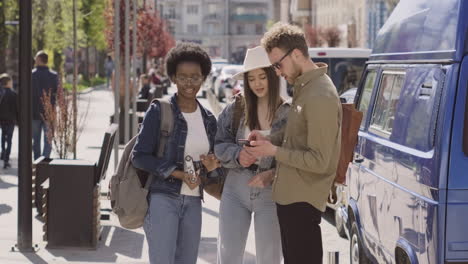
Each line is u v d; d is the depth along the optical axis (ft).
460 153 20.68
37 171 42.47
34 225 40.29
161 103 22.43
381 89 27.84
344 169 21.50
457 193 20.66
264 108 22.74
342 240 39.78
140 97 111.96
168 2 593.42
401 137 23.91
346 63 76.89
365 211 28.02
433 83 21.85
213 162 22.41
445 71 21.21
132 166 22.80
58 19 128.16
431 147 21.21
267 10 606.55
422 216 21.38
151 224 22.48
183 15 598.75
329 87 20.21
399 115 24.56
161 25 277.64
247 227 23.21
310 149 20.06
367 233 27.76
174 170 22.29
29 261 32.68
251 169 22.79
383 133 26.27
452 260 20.66
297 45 20.57
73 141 46.42
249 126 22.81
